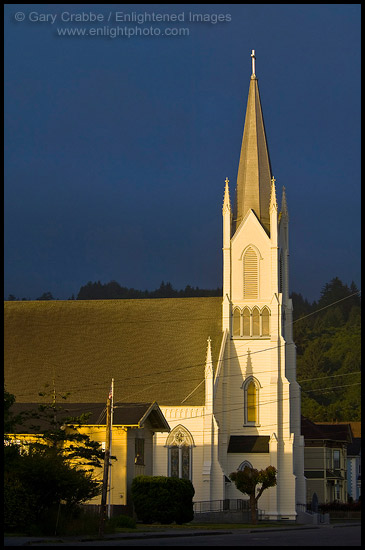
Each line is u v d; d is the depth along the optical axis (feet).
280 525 340.18
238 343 397.60
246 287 402.31
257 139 419.54
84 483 235.40
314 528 315.37
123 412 296.10
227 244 406.62
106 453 229.25
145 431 309.63
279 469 379.96
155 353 403.13
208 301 416.67
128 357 403.75
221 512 354.33
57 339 415.23
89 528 229.04
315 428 503.61
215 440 371.15
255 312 399.03
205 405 374.84
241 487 342.85
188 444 374.84
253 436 387.96
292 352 403.95
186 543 197.47
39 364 406.41
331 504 444.14
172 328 411.34
